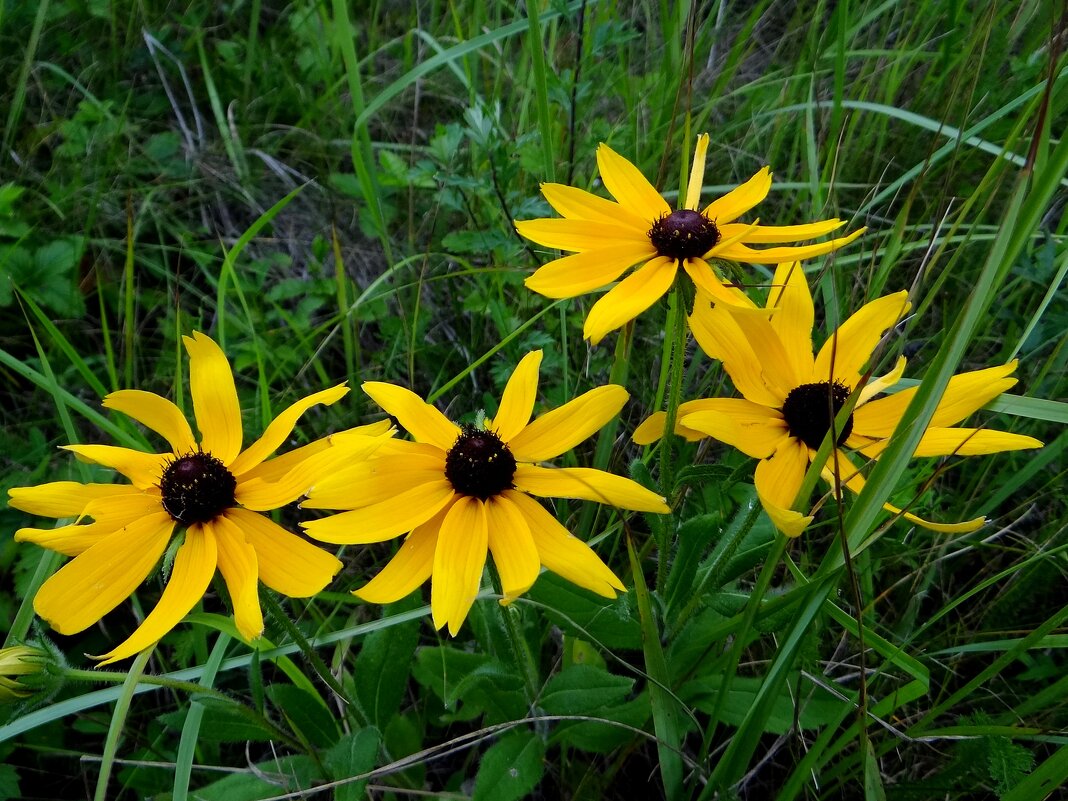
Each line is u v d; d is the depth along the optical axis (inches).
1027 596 10.2
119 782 10.4
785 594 7.9
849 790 9.7
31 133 17.0
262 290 16.3
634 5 18.7
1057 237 13.2
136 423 13.2
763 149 16.5
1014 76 15.0
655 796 10.1
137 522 7.2
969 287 13.4
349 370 13.2
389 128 18.2
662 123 15.1
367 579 11.6
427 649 9.6
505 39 17.9
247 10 21.1
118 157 16.9
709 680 9.5
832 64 16.8
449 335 14.8
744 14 19.4
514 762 8.5
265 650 9.0
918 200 15.1
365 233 16.0
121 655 6.4
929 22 16.6
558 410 7.7
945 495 11.8
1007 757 7.9
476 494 7.1
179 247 15.8
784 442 7.9
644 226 8.6
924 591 10.3
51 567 9.5
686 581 9.1
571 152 13.7
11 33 18.4
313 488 6.9
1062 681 8.2
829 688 8.6
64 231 15.5
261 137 18.1
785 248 8.0
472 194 15.4
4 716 9.1
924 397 6.5
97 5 19.1
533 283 8.1
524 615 9.6
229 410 7.8
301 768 8.8
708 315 8.2
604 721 8.3
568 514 11.5
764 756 10.0
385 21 20.7
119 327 14.6
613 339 13.8
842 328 8.4
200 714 8.1
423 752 8.1
